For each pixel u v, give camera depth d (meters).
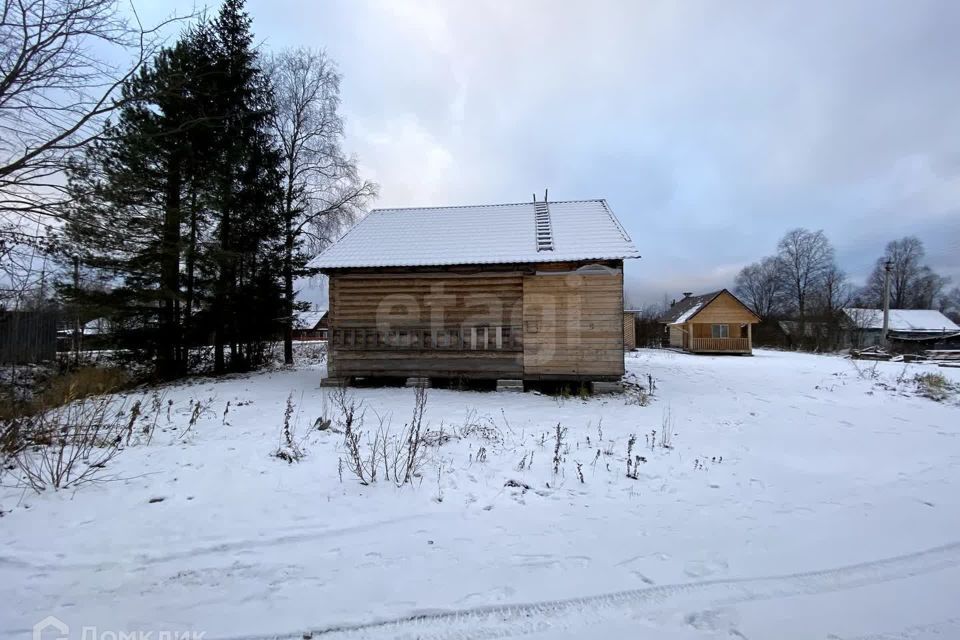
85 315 11.91
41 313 13.63
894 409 9.31
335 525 3.86
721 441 6.90
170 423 7.06
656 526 4.01
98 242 8.71
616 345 10.83
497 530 3.87
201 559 3.27
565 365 10.97
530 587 3.02
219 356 14.43
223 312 13.50
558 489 4.83
